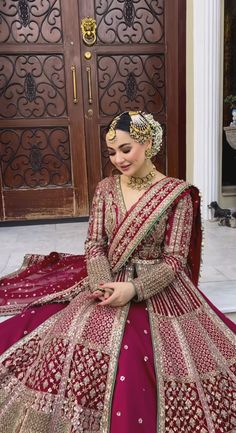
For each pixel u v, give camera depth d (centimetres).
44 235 314
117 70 337
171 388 100
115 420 92
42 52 326
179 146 351
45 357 105
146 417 95
